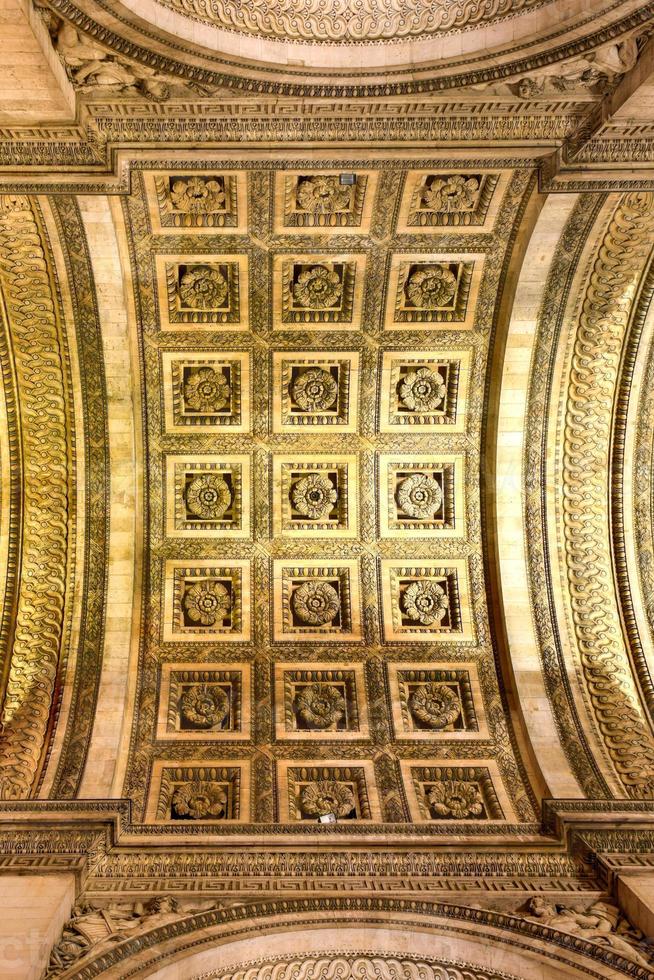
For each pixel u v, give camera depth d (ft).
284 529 58.90
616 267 52.42
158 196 48.08
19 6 32.24
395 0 41.75
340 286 54.60
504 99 39.70
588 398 57.00
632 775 48.29
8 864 39.60
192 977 35.91
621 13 36.76
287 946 37.93
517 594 56.70
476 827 44.73
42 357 54.03
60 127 38.86
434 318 55.67
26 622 54.65
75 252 49.75
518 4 40.01
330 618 57.77
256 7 41.09
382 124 40.60
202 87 38.50
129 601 55.36
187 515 58.59
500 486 57.93
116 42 36.24
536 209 49.03
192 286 53.62
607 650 55.47
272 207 49.57
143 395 56.29
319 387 57.72
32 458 56.13
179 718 53.16
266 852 41.75
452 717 53.52
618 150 41.29
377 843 42.55
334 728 53.11
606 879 40.65
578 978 36.01
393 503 59.26
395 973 37.68
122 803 43.50
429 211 50.11
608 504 58.13
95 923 37.50
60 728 50.03
